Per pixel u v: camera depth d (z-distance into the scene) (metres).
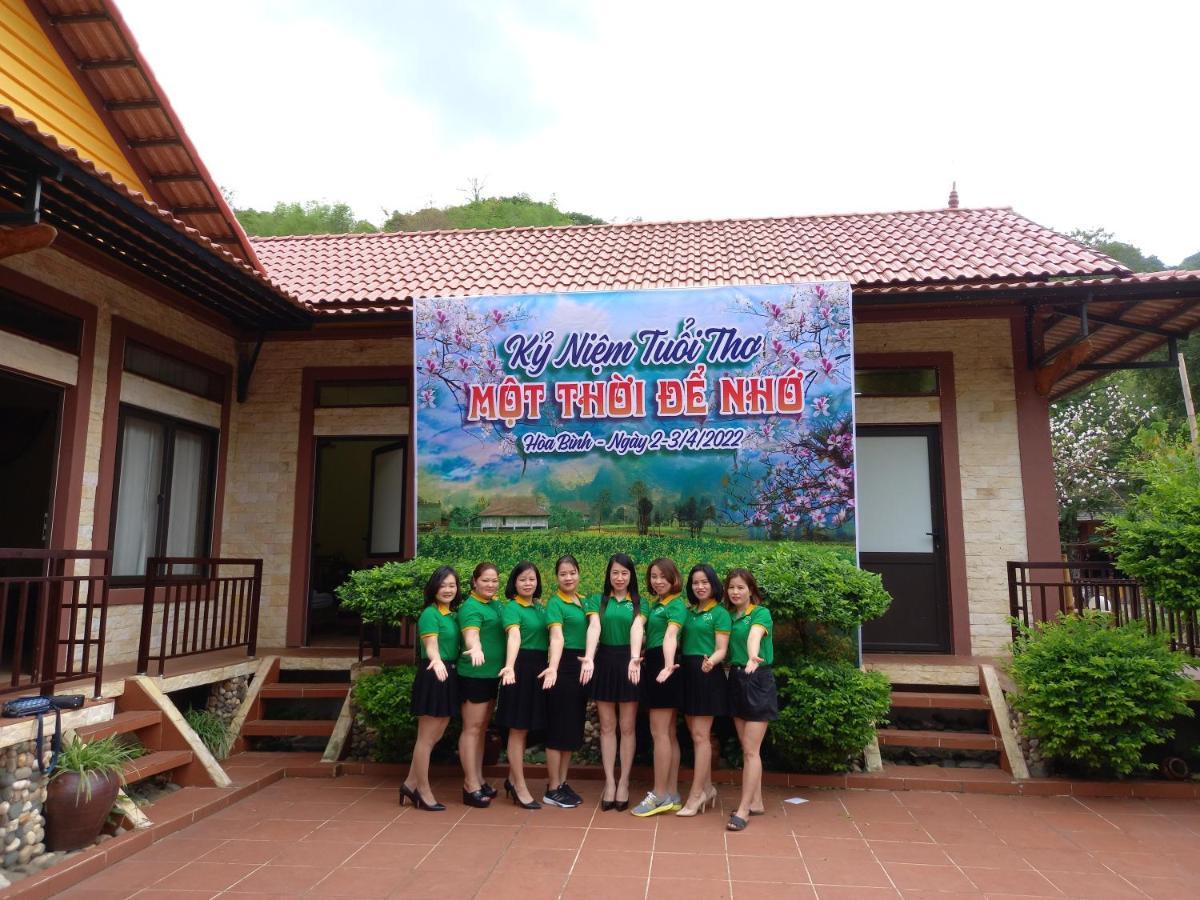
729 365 6.84
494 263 9.15
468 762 5.45
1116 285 6.52
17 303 5.83
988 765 6.23
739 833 4.92
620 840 4.79
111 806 4.65
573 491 6.89
